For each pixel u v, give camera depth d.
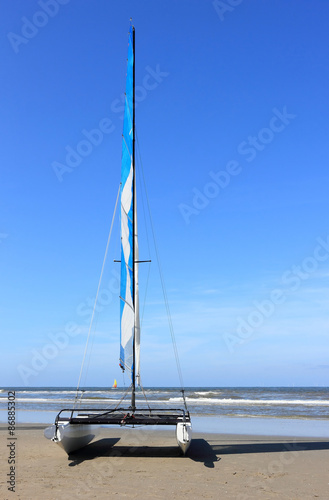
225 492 6.01
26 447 10.30
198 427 14.63
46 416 19.39
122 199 11.47
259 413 20.78
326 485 6.52
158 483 6.48
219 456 8.90
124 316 10.68
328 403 29.02
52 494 5.78
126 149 11.56
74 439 8.87
